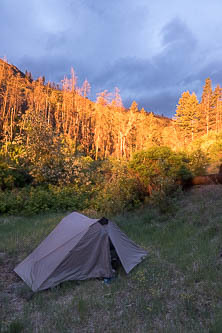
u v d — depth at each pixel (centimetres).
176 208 1093
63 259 584
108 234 624
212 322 394
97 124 4350
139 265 652
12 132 3525
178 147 3011
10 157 2056
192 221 950
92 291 538
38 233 934
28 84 6744
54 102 5153
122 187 1315
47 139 1806
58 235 675
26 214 1295
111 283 571
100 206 1311
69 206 1405
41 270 590
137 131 4134
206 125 4991
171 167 1328
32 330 408
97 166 2050
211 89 5328
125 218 1133
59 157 1773
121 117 4294
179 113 4916
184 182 1356
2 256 752
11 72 6750
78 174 1742
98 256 612
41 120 1853
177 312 432
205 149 2234
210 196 1152
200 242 739
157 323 410
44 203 1373
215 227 833
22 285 580
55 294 533
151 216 1104
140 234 911
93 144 4312
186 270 595
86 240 605
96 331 398
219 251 662
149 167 1342
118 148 3803
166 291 510
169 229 925
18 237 900
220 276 538
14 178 1694
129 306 468
